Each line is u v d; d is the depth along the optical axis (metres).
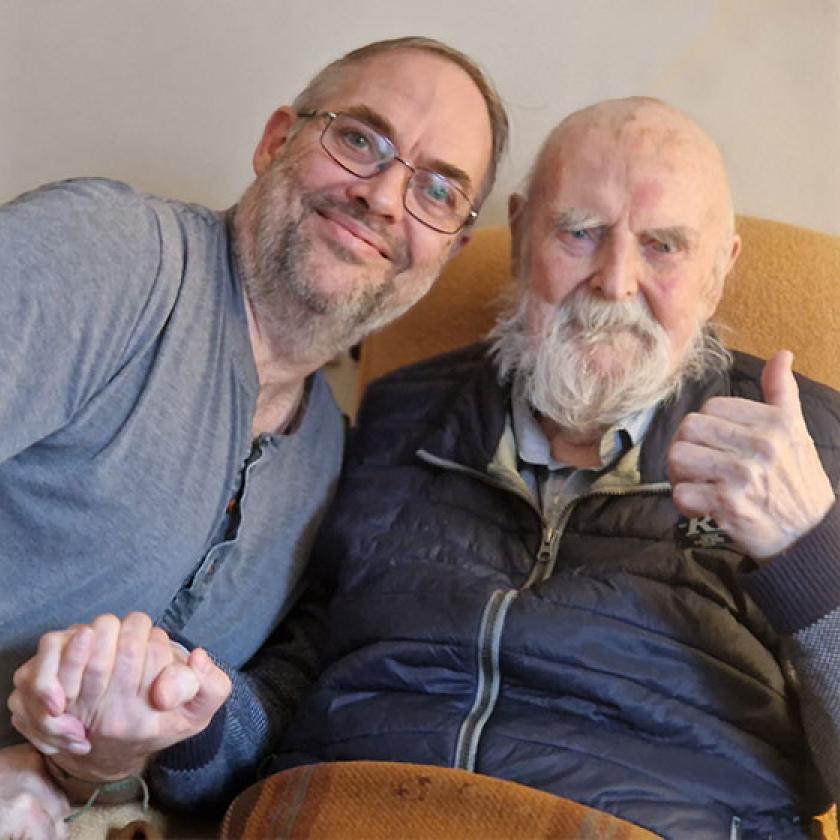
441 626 1.05
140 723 0.86
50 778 0.99
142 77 1.74
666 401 1.21
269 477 1.21
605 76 1.58
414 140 1.20
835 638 0.94
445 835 0.89
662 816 0.93
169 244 1.09
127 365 1.04
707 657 1.03
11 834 0.92
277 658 1.24
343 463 1.35
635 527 1.12
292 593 1.26
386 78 1.23
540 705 1.02
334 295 1.16
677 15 1.56
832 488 1.11
